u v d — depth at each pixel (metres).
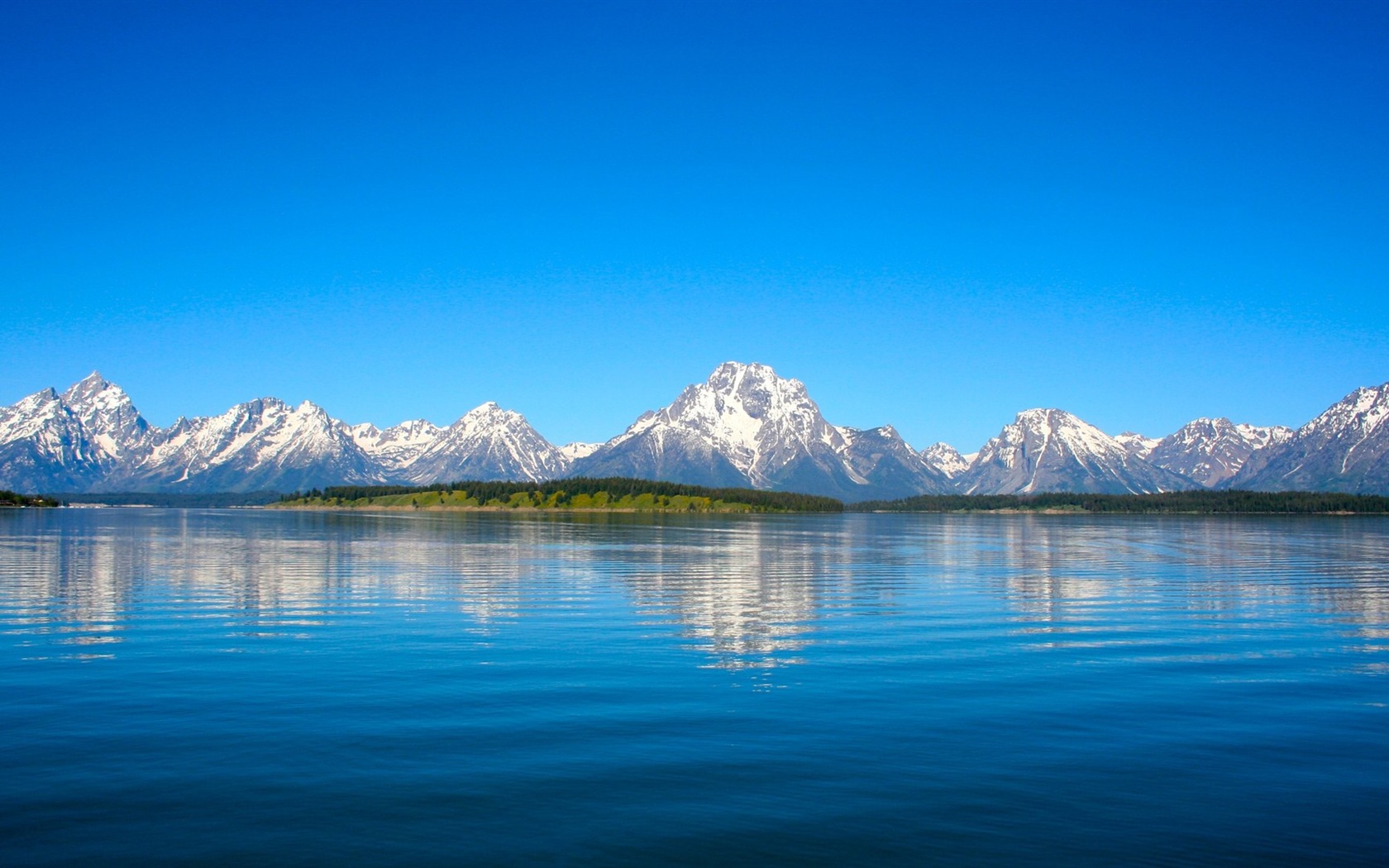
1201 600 70.19
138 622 55.78
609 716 33.41
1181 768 28.22
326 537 172.00
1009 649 47.09
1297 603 68.81
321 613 59.81
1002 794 26.05
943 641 49.47
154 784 26.33
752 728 31.91
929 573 95.25
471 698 35.97
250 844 22.72
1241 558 124.06
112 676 39.53
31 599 66.62
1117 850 22.78
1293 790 26.52
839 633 52.31
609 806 25.05
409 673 40.53
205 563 101.62
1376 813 24.97
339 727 31.73
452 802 25.20
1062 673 41.09
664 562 107.75
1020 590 77.12
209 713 33.56
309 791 25.89
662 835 23.36
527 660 43.69
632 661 43.38
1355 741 30.95
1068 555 131.00
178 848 22.47
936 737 30.98
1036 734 31.42
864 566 104.00
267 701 35.28
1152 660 44.44
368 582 80.94
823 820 24.30
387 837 23.16
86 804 24.91
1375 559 122.38
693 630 53.28
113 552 120.62
